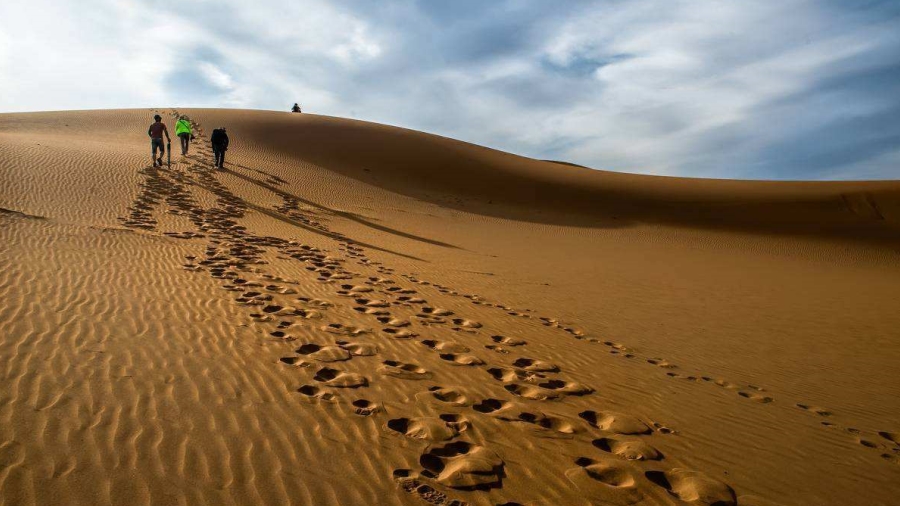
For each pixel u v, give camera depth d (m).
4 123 26.78
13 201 11.27
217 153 21.70
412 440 3.65
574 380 5.39
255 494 2.83
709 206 35.50
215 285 7.37
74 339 4.71
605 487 3.25
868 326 10.54
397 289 8.88
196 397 3.90
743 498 3.29
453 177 34.81
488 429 3.95
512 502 2.99
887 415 5.46
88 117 32.69
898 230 32.59
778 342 8.57
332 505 2.80
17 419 3.28
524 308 8.99
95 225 10.37
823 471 3.85
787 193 39.00
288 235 13.16
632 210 33.69
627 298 11.41
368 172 31.06
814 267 23.03
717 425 4.55
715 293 13.45
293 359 4.96
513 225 25.50
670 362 6.68
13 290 5.79
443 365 5.35
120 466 2.92
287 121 40.25
